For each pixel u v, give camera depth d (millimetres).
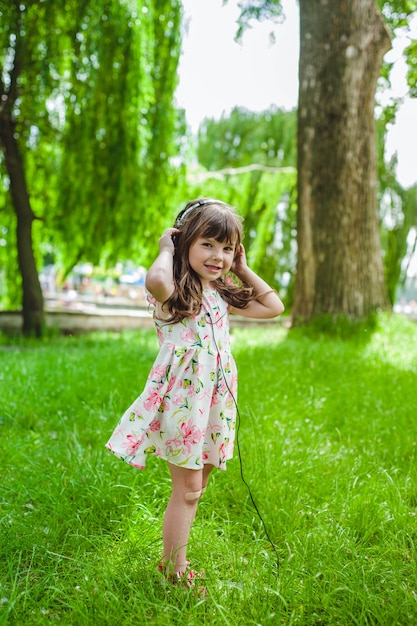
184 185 13570
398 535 2559
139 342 8812
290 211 17734
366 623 1911
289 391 5016
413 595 2062
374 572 2230
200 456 2154
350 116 9375
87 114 10219
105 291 23297
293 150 18234
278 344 7922
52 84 9977
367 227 9516
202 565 2311
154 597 2033
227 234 2248
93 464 3188
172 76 11078
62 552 2400
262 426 3961
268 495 2914
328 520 2695
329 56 9422
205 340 2213
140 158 10719
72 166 10383
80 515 2709
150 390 2182
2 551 2363
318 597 2088
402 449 3746
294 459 3461
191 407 2145
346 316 9234
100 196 10562
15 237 11102
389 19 11445
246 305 2473
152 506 2746
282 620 2006
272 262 17469
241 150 19328
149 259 12359
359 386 5250
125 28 10039
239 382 5219
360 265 9430
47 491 2902
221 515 2836
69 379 5336
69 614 1994
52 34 9797
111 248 11234
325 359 6512
